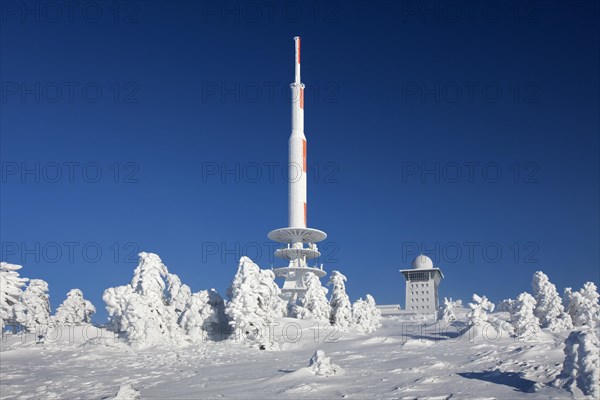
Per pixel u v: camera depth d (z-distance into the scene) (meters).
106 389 40.47
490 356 45.03
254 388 36.03
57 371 50.31
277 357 57.28
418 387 32.69
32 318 71.56
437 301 174.62
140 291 68.25
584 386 27.78
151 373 48.25
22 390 40.88
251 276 69.00
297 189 122.06
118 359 56.88
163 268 73.38
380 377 37.25
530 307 62.81
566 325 73.31
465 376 35.44
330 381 36.16
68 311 73.44
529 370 34.12
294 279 120.00
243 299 67.94
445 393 30.62
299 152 122.94
